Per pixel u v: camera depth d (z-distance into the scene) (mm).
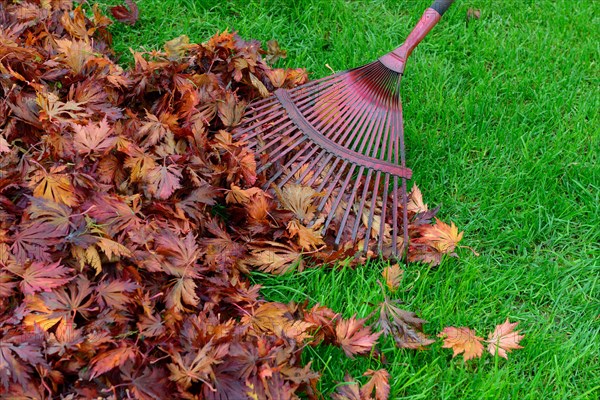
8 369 2027
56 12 2789
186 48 2695
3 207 2236
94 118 2451
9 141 2350
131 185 2371
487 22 3221
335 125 2621
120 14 2947
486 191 2693
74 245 2189
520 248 2604
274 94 2672
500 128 2852
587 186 2742
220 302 2318
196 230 2389
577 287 2539
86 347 2082
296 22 3105
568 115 2924
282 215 2463
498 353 2348
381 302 2371
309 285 2428
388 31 3107
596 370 2393
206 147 2467
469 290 2475
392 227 2539
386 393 2240
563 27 3213
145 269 2248
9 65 2457
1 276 2127
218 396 2102
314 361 2295
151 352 2152
